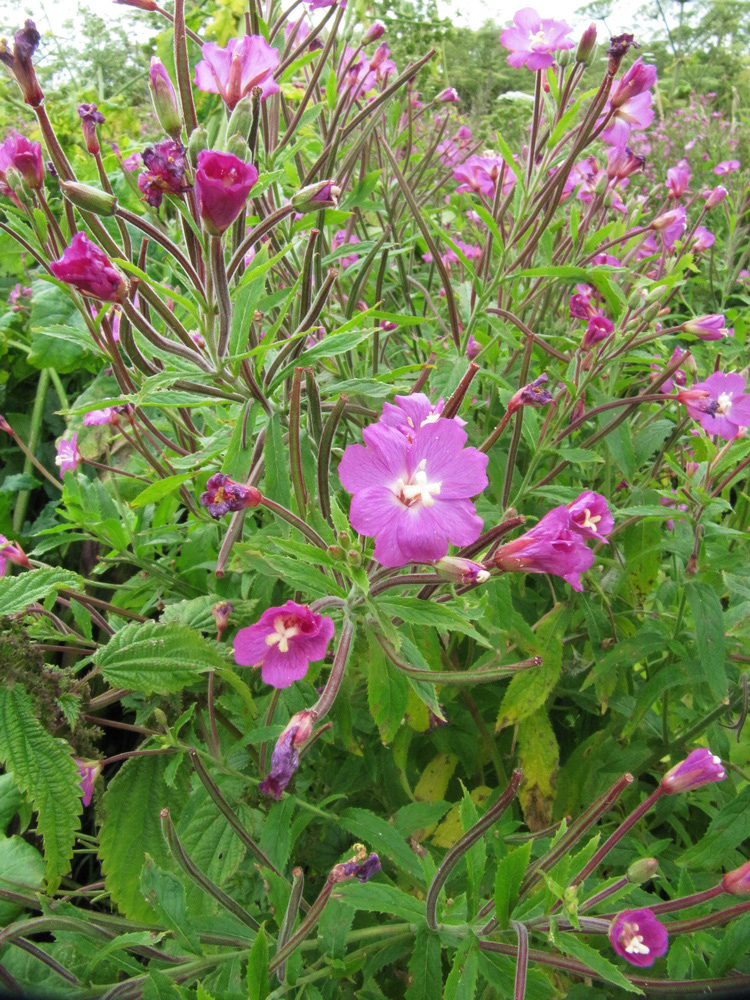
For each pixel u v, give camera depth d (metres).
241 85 0.19
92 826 0.29
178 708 0.21
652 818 0.25
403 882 0.22
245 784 0.21
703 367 0.35
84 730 0.20
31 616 0.21
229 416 0.24
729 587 0.22
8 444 0.42
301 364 0.19
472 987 0.15
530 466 0.24
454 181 0.48
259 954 0.14
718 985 0.15
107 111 0.48
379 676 0.18
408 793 0.23
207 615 0.23
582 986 0.20
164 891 0.17
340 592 0.16
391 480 0.15
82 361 0.38
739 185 0.52
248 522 0.26
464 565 0.15
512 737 0.28
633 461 0.26
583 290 0.31
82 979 0.18
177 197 0.17
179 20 0.19
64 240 0.21
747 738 0.26
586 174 0.35
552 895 0.15
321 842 0.24
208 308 0.17
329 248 0.30
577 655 0.26
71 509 0.24
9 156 0.20
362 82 0.31
